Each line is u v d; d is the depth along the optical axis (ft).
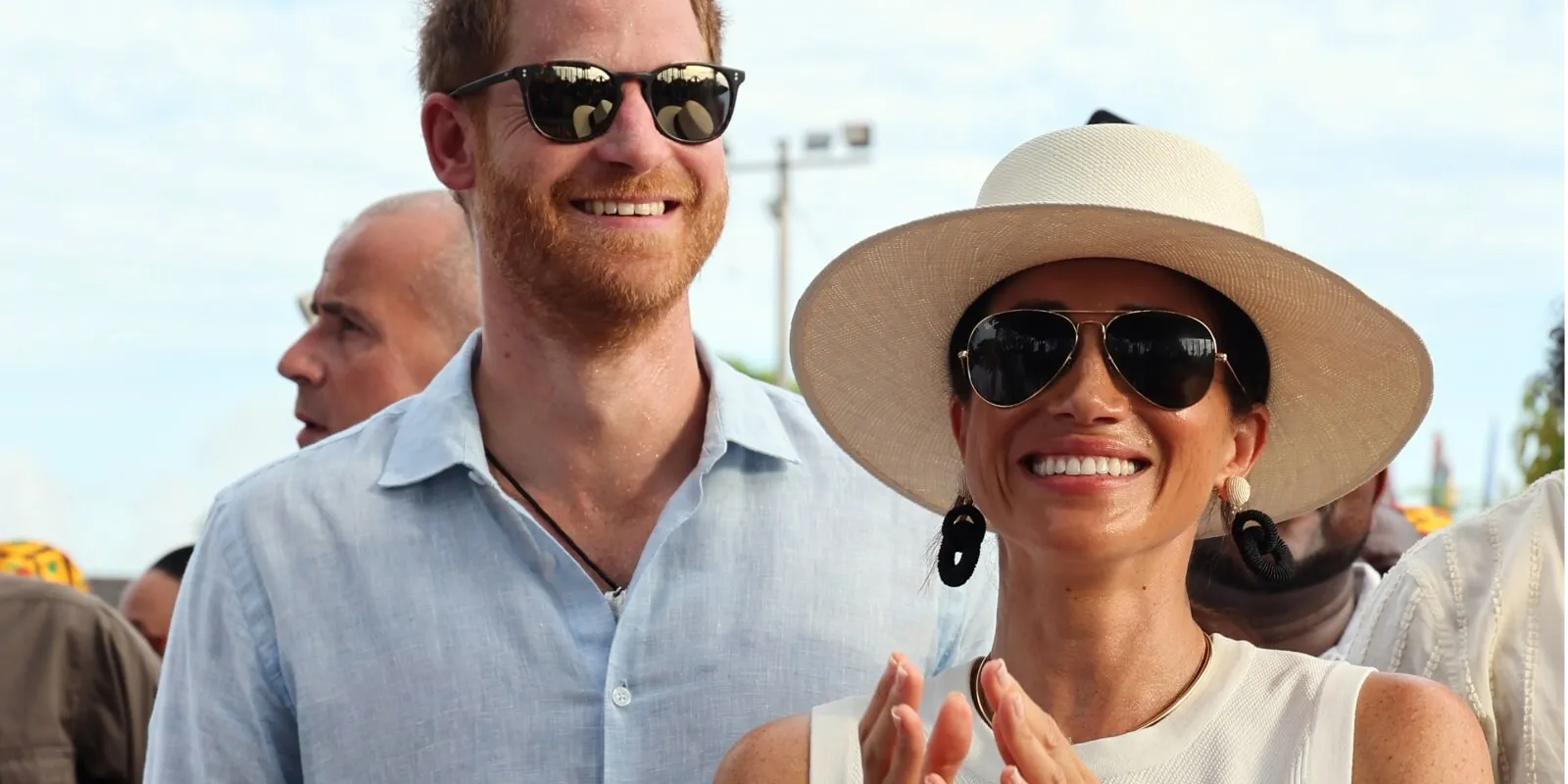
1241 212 8.53
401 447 10.99
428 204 15.87
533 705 10.38
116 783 14.30
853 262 8.87
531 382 10.82
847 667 10.73
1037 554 8.32
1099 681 8.36
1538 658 9.73
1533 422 12.57
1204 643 8.58
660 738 10.43
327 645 10.52
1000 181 8.84
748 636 10.65
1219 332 8.46
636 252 10.30
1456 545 10.31
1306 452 9.30
